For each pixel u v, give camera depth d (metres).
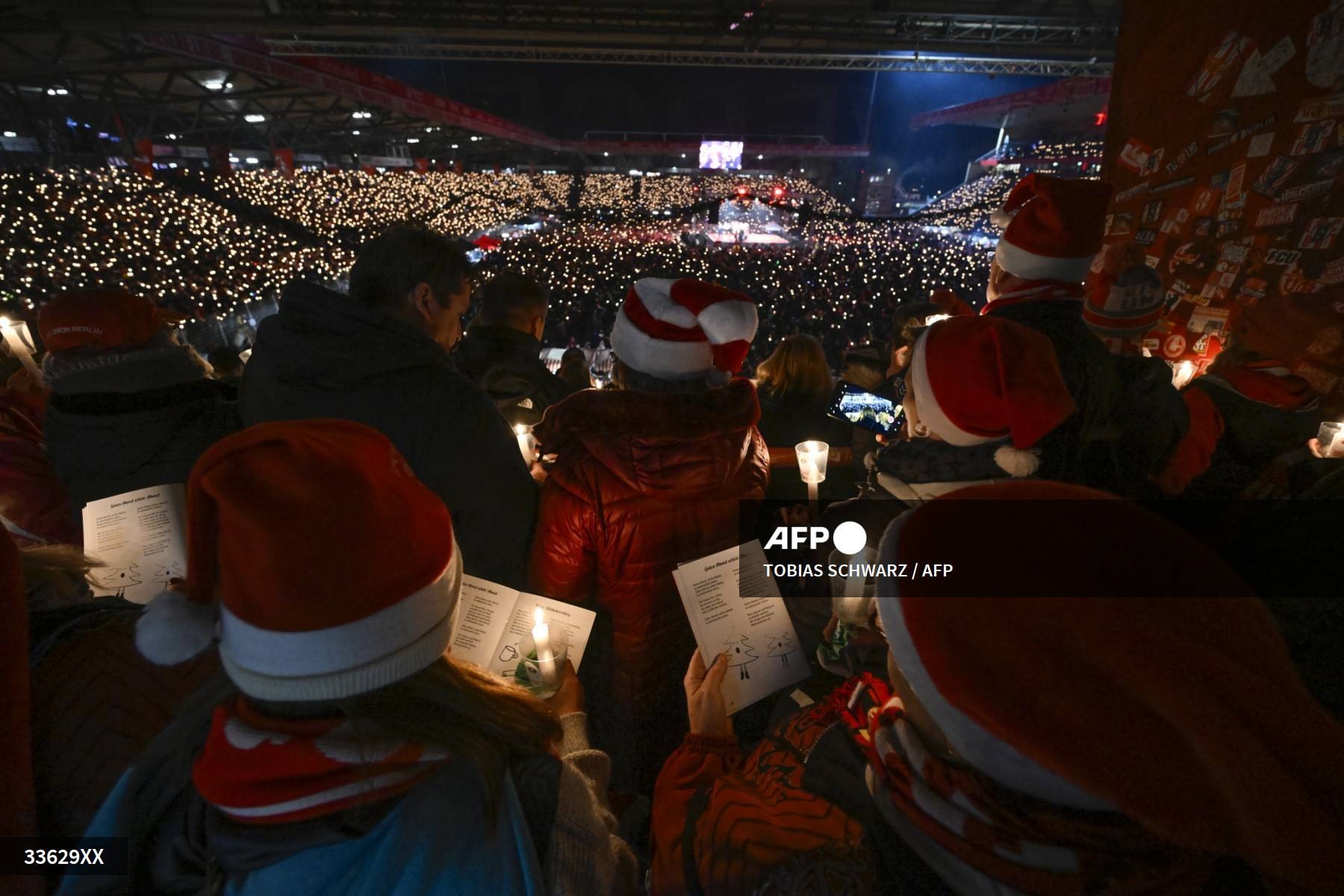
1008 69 12.32
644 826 1.40
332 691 0.59
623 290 16.00
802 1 10.88
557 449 1.37
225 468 0.59
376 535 0.60
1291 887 0.41
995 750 0.52
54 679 0.88
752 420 1.35
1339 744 0.41
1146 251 2.68
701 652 1.31
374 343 1.46
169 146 22.28
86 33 11.55
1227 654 0.44
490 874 0.64
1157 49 2.52
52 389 1.59
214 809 0.65
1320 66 1.95
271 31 10.84
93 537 1.44
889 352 3.19
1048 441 1.45
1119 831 0.52
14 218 13.05
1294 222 2.07
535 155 48.50
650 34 11.17
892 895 0.64
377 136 33.94
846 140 44.00
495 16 10.63
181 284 12.33
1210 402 1.84
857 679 1.11
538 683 1.22
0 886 0.72
